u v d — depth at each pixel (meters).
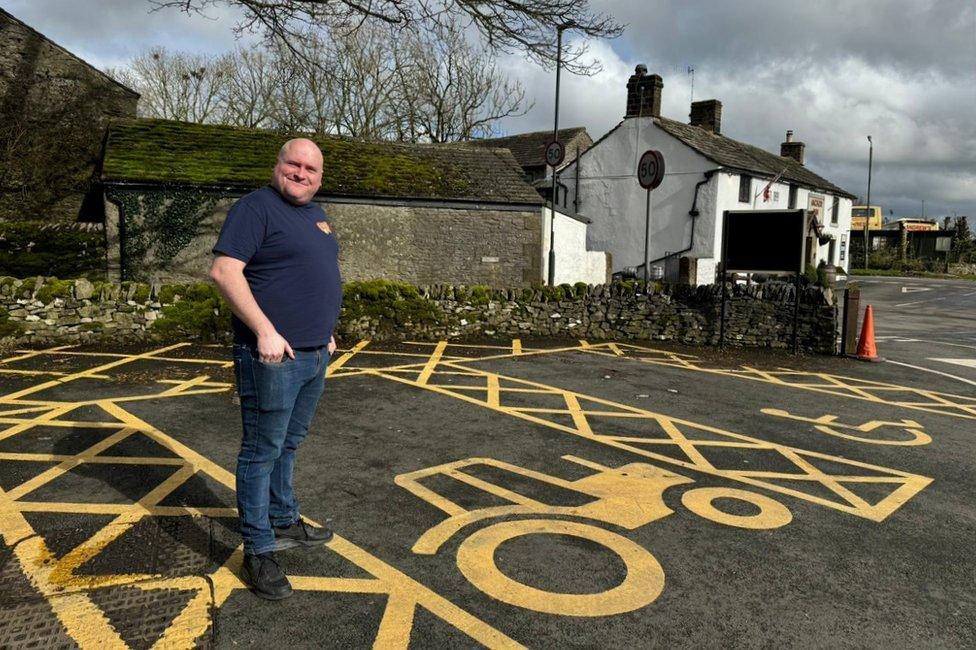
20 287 9.31
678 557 3.56
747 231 11.10
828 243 33.06
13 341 9.23
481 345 10.92
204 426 5.71
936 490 4.83
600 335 12.01
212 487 4.32
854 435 6.30
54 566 3.18
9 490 4.16
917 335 15.07
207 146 17.14
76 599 2.88
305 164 2.89
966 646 2.84
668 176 24.47
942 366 10.70
